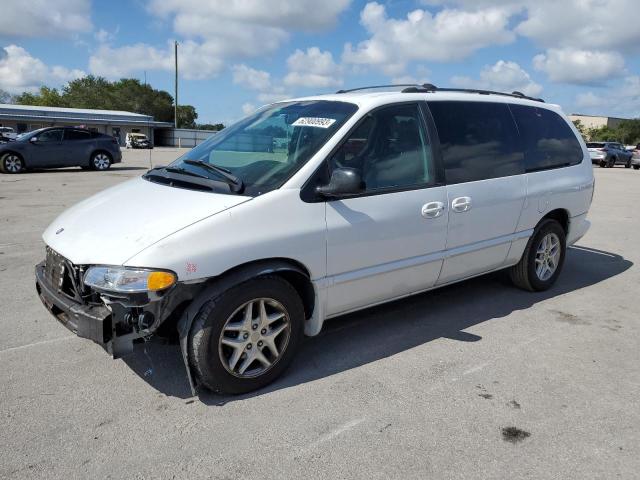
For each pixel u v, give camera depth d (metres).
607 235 8.58
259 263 3.22
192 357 3.09
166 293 2.89
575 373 3.65
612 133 107.81
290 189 3.30
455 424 3.01
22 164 16.98
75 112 60.59
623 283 5.83
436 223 4.03
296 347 3.46
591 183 5.60
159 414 3.05
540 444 2.84
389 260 3.81
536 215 4.94
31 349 3.84
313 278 3.44
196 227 2.99
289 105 4.30
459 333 4.30
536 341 4.18
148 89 101.75
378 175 3.74
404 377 3.54
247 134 4.05
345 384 3.44
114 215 3.32
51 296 3.25
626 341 4.22
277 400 3.23
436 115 4.19
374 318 4.59
